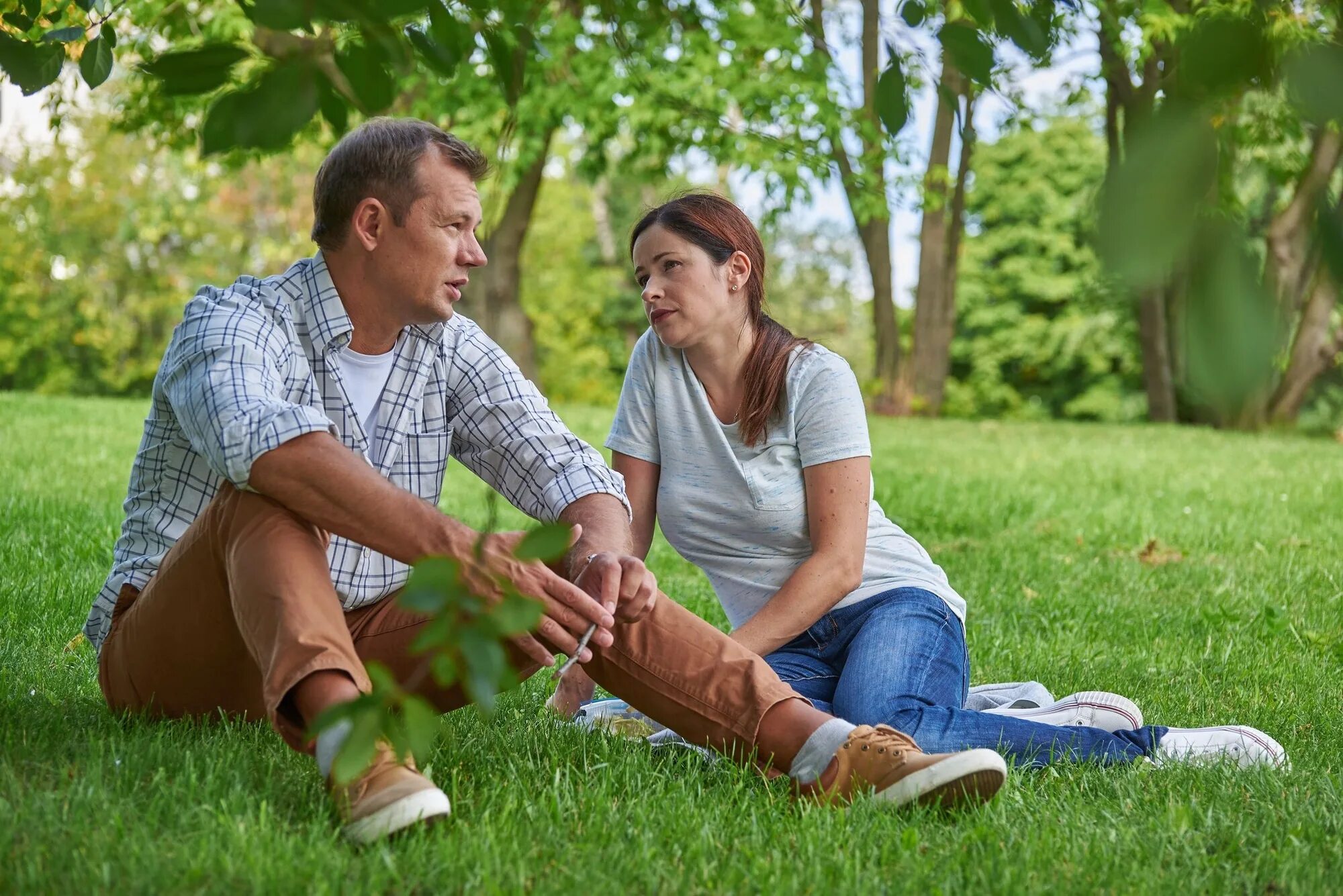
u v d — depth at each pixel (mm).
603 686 2334
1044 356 30219
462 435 2752
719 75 14070
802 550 2910
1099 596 5195
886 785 2152
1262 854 1992
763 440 2883
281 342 2414
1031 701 3025
